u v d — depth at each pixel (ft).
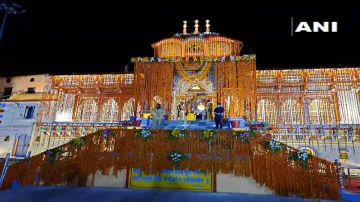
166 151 39.83
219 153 38.73
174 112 66.64
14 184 39.91
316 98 71.20
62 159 41.14
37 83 90.17
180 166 38.68
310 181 34.96
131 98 79.05
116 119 77.66
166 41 73.41
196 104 67.05
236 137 39.17
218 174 37.96
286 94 72.38
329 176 34.83
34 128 77.05
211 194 35.58
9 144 76.79
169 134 40.81
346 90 69.67
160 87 67.15
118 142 41.22
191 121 59.93
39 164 41.11
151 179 38.91
